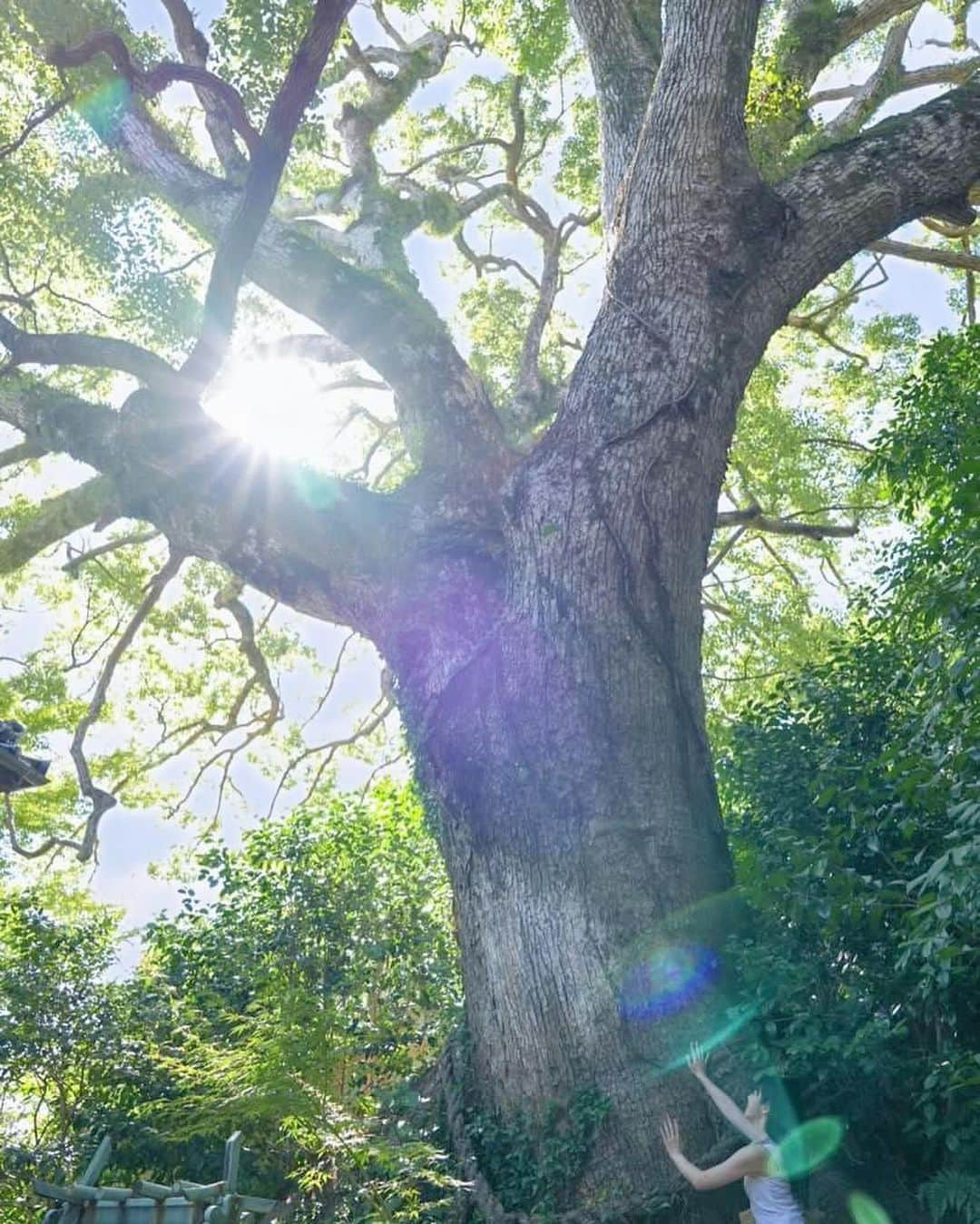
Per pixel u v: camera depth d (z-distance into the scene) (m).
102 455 12.52
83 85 14.21
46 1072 11.61
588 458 11.84
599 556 11.45
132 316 16.09
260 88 13.87
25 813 21.30
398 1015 13.41
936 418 12.28
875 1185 9.86
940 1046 9.98
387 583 11.97
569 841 10.70
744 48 12.99
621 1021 10.18
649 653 11.28
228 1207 6.85
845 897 9.71
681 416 11.94
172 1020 12.20
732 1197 9.62
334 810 14.69
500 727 11.15
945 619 10.22
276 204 19.84
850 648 12.59
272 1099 10.18
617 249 12.94
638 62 15.36
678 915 10.45
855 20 18.16
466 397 13.11
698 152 12.71
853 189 13.12
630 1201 9.61
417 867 14.48
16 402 13.20
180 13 15.12
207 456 12.23
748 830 11.80
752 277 12.60
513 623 11.46
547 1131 10.15
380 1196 10.09
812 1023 9.69
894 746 10.02
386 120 18.72
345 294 13.57
